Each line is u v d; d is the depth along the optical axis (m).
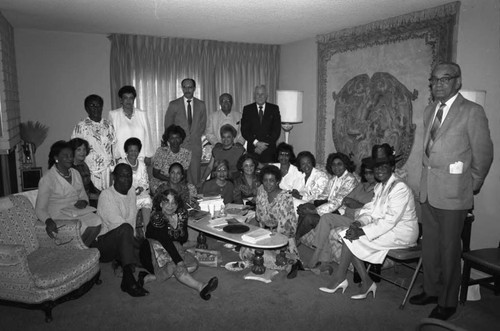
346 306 3.34
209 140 6.15
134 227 4.00
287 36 6.28
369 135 5.32
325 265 3.93
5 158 4.99
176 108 5.64
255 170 4.99
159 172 5.07
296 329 2.99
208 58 6.89
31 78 6.33
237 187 4.97
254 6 4.31
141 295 3.44
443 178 3.00
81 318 3.11
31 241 3.41
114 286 3.67
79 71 6.54
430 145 3.13
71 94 6.55
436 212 3.12
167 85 6.74
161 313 3.19
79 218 3.71
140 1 4.22
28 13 4.93
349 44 5.54
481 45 3.85
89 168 4.54
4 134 4.78
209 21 5.16
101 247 3.61
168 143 5.20
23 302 3.00
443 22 4.20
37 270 3.05
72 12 4.84
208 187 4.77
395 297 3.52
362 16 4.79
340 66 5.77
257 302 3.38
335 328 3.01
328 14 4.68
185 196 4.48
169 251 3.40
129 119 4.98
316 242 3.97
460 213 3.02
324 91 6.11
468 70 3.99
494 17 3.72
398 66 4.84
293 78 7.00
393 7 4.34
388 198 3.50
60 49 6.41
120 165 3.80
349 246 3.44
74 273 3.10
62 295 3.06
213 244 4.74
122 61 6.46
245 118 5.80
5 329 2.96
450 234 3.04
